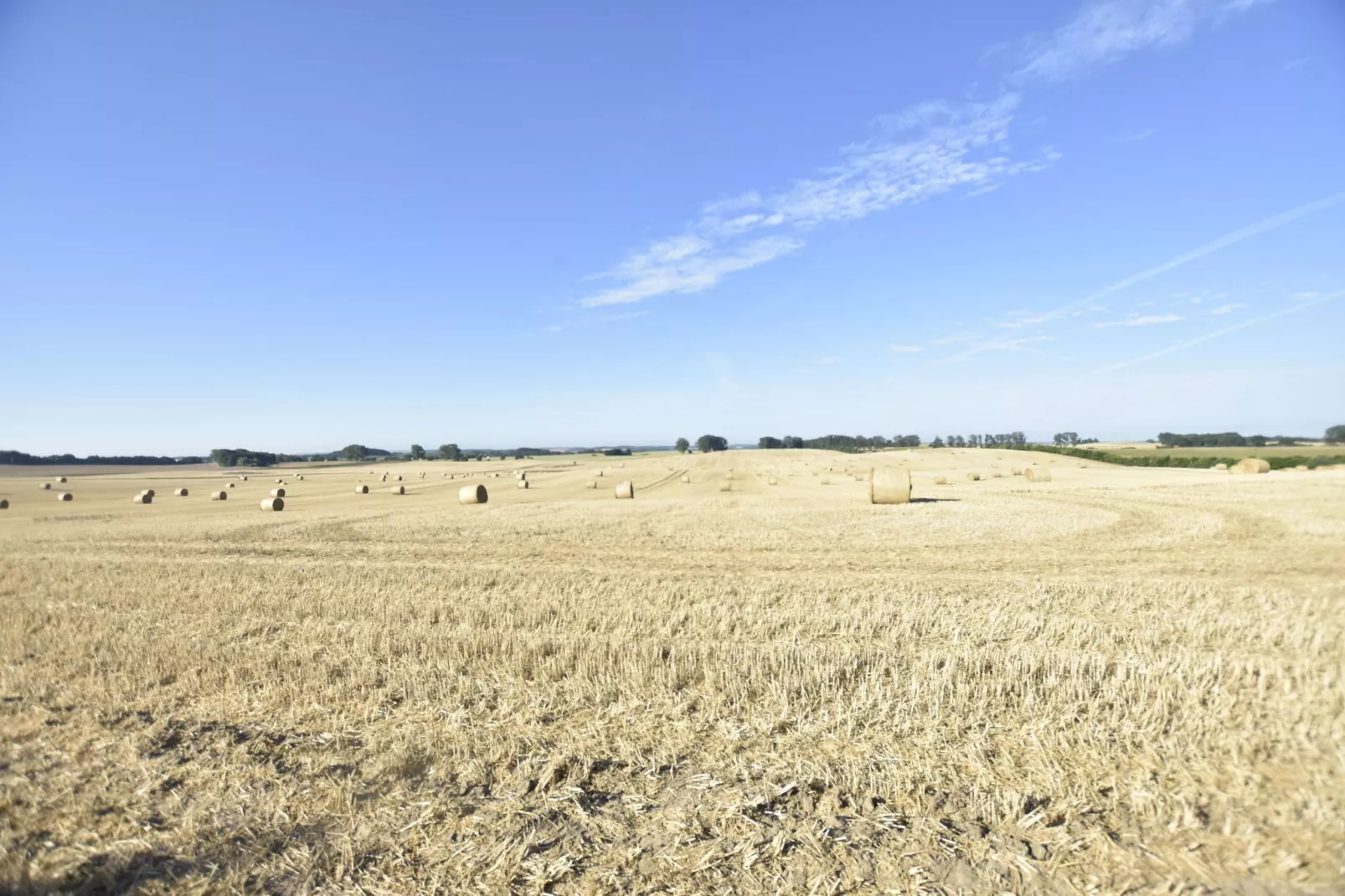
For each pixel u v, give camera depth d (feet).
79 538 80.23
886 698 21.16
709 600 38.04
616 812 15.51
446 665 26.45
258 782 17.20
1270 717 18.49
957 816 14.88
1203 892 12.05
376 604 38.91
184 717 21.98
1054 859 13.17
